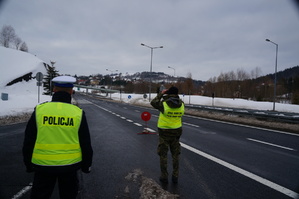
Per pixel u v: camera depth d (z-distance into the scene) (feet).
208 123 45.01
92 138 27.32
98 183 13.04
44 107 7.21
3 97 66.49
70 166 7.14
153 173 14.90
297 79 248.52
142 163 17.16
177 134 13.75
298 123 36.86
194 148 22.50
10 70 210.59
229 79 279.49
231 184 13.19
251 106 112.78
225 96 252.62
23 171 14.90
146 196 11.30
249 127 39.58
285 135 31.68
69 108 7.39
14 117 44.06
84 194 11.55
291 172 15.51
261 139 28.32
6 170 15.07
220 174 14.90
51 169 6.94
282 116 39.88
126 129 35.04
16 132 29.73
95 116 56.49
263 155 20.18
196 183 13.26
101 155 19.43
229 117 52.11
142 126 38.81
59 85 7.64
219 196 11.55
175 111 13.50
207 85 289.53
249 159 18.75
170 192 11.91
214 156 19.49
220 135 30.78
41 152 6.95
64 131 7.13
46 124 7.02
